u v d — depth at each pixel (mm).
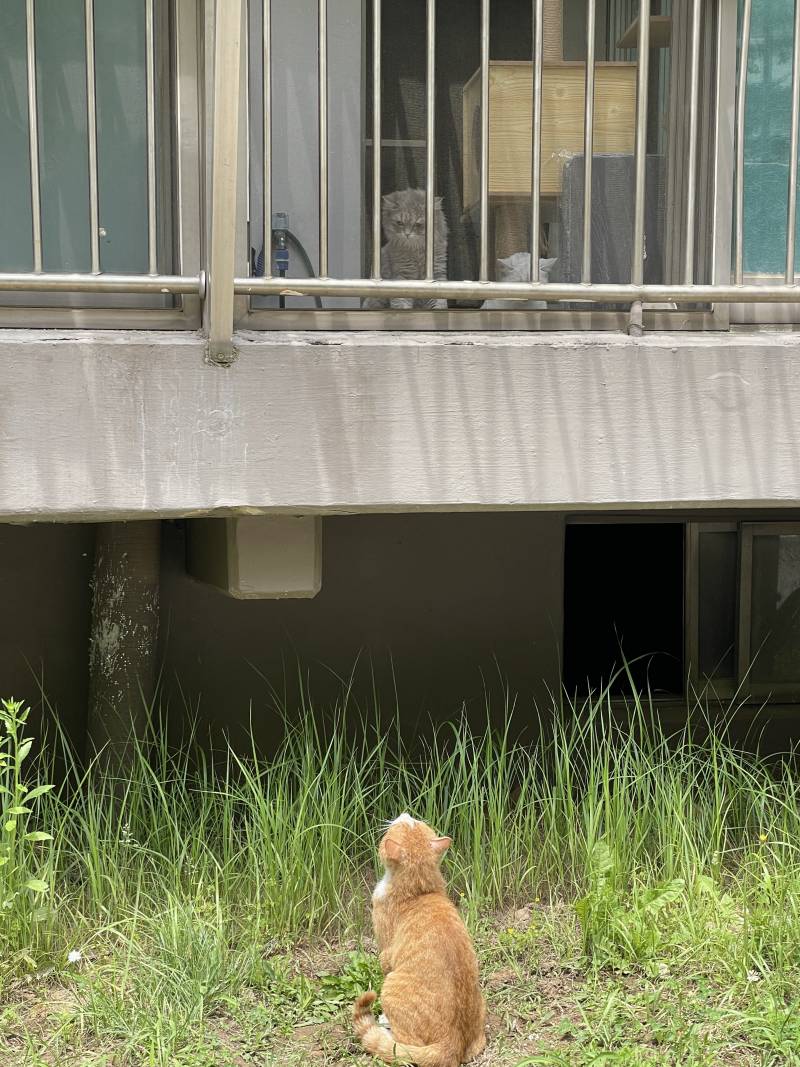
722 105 3658
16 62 3459
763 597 5496
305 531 3748
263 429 3287
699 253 3785
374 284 3271
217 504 3281
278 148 3668
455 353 3354
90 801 3732
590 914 3379
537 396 3400
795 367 3500
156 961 3186
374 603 5004
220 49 2863
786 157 3848
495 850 3754
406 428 3355
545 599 5141
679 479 3486
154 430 3227
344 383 3312
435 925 2898
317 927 3561
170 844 3814
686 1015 3033
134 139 3523
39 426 3164
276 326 3430
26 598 4719
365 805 4152
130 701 4227
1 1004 3123
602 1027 2969
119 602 4207
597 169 3766
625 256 3795
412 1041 2799
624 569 5789
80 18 3471
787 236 3504
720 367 3467
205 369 3240
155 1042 2877
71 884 3709
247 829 3689
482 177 3357
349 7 3662
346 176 3725
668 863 3695
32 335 3193
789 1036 2904
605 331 3594
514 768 4965
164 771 4160
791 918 3363
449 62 3734
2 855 3365
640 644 5746
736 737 5422
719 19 3619
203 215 3334
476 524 5059
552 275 3797
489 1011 3127
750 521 5426
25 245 3533
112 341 3188
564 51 3852
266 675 4934
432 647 5062
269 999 3148
